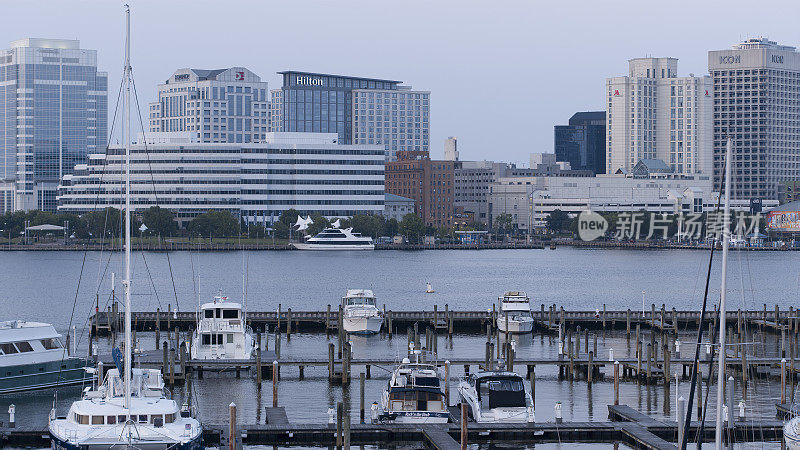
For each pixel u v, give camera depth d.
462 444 146.62
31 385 191.25
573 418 177.12
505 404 166.25
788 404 179.00
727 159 137.50
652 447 151.00
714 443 160.38
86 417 135.75
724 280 136.12
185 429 135.12
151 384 150.88
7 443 154.38
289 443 158.75
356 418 174.88
